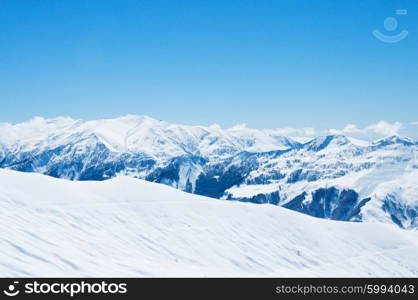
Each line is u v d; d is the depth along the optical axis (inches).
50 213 1546.5
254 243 1972.2
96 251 1299.2
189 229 1884.8
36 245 1109.1
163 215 1946.4
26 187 1713.8
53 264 1026.7
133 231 1683.1
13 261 948.6
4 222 1222.9
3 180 1696.6
